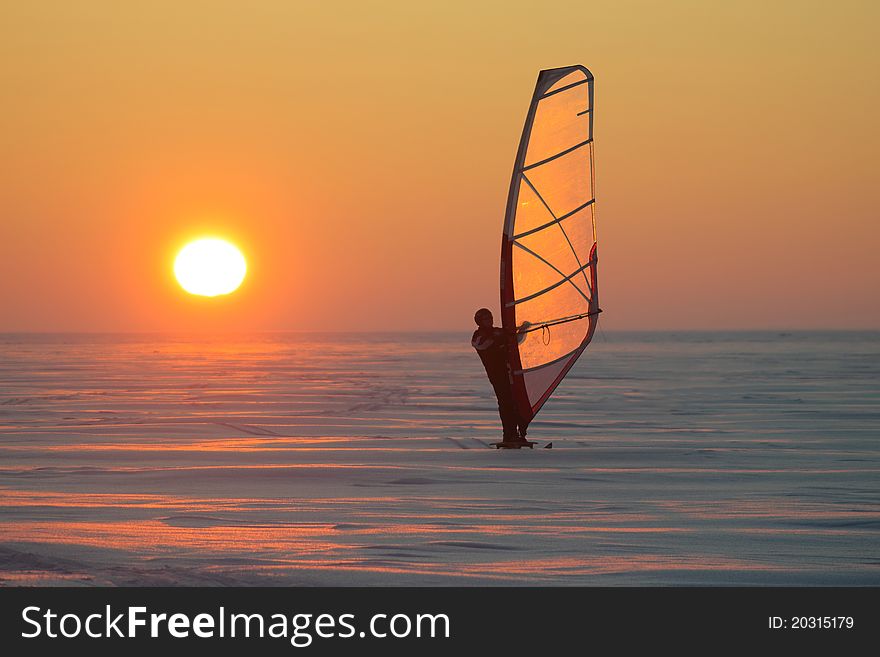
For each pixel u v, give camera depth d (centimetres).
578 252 4303
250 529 2247
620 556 2000
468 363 17000
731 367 14575
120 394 7788
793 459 3641
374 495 2775
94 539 2108
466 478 3125
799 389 8581
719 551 2048
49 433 4591
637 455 3741
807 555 2017
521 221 4116
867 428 4975
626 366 15188
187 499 2683
